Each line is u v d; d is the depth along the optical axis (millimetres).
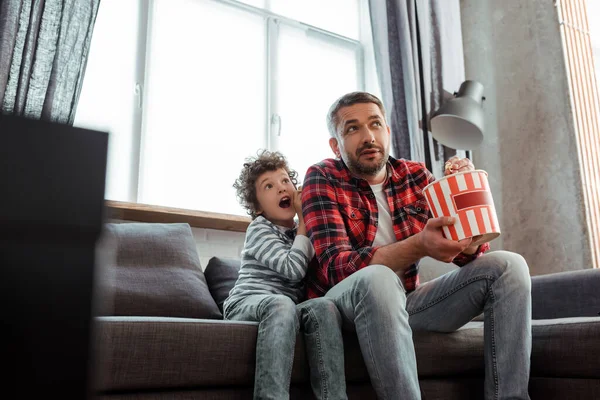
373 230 1479
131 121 2262
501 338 1294
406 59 2766
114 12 2328
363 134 1491
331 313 1257
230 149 2508
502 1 3121
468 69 3219
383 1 2801
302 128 2766
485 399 1317
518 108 2971
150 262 1723
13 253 159
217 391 1194
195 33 2533
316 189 1482
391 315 1171
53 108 1826
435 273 2613
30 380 154
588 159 2719
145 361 1111
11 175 159
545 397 1504
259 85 2664
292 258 1447
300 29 2865
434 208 1187
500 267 1325
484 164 3066
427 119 2803
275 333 1202
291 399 1256
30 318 158
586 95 2820
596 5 3082
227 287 1829
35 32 1822
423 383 1438
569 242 2676
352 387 1345
